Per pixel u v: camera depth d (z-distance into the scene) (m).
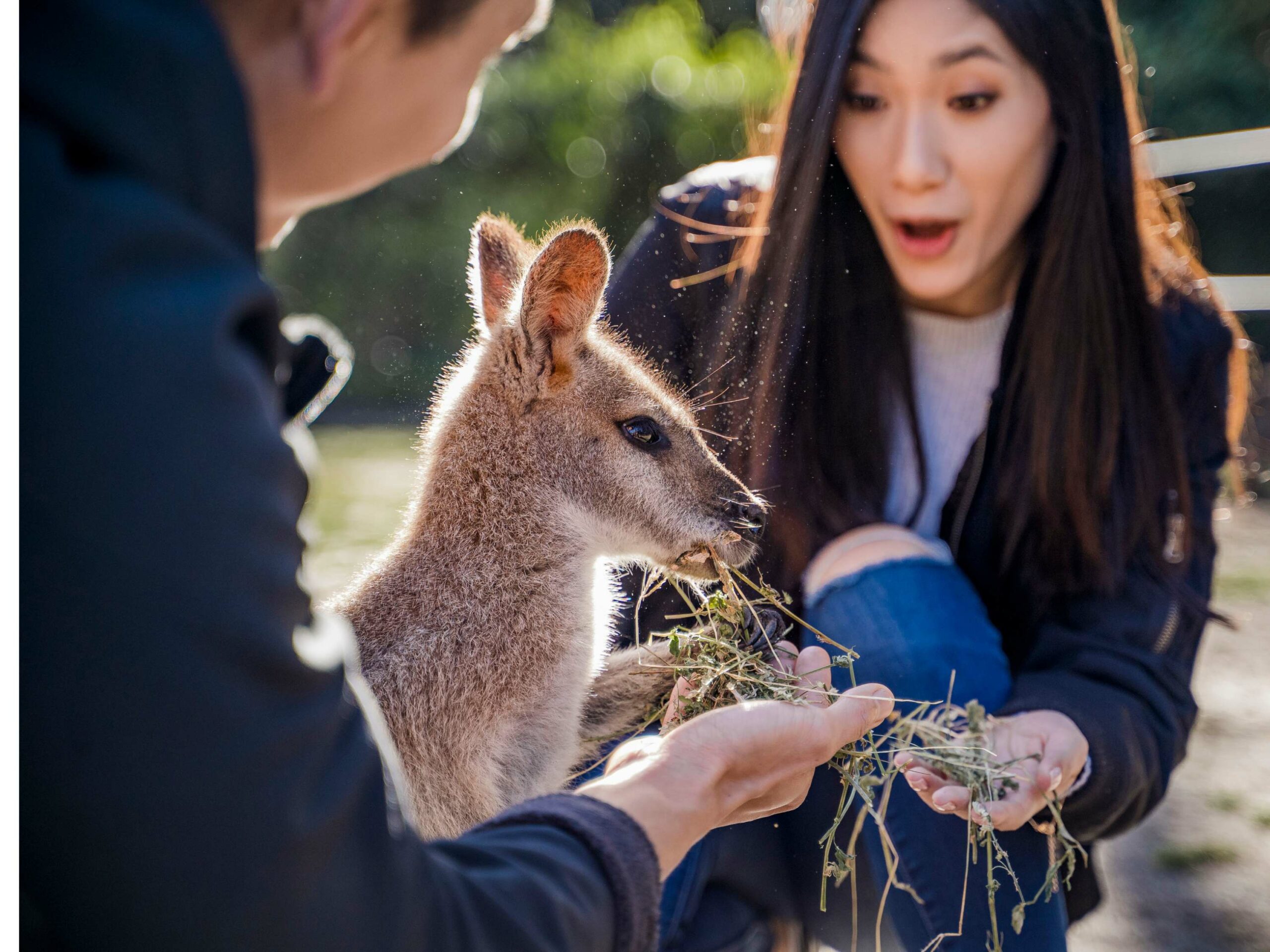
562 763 2.74
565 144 14.21
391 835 1.15
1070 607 2.95
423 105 1.41
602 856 1.35
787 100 3.00
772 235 2.97
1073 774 2.48
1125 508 2.88
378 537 7.28
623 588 3.23
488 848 1.30
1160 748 2.69
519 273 3.07
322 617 1.28
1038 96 2.81
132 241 1.04
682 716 2.39
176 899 1.03
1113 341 2.88
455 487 2.75
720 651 2.44
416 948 1.14
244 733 1.02
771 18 3.35
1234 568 7.11
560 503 2.79
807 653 2.49
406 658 2.58
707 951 2.55
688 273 3.35
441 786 2.53
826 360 3.04
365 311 13.68
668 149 14.34
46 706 1.01
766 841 2.82
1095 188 2.83
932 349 3.19
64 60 1.08
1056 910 2.52
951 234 2.90
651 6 15.82
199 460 1.02
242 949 1.05
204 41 1.12
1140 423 2.92
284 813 1.04
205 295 1.06
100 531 1.00
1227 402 3.28
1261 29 12.38
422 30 1.31
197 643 1.01
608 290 3.40
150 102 1.09
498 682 2.64
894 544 2.88
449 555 2.72
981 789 2.29
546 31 15.07
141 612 1.00
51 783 1.01
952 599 2.78
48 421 1.01
